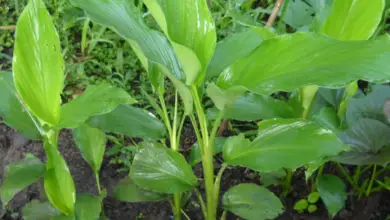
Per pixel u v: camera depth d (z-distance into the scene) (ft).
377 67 1.64
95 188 3.06
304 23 3.53
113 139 3.14
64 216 2.17
